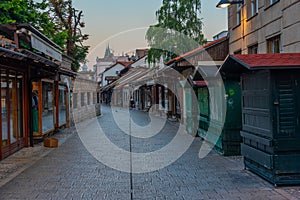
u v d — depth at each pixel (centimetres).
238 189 605
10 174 759
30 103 1188
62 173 766
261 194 570
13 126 1052
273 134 604
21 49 913
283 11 1042
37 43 1024
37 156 991
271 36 1158
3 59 948
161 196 583
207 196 573
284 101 604
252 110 687
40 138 1281
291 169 606
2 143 941
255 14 1305
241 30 1477
